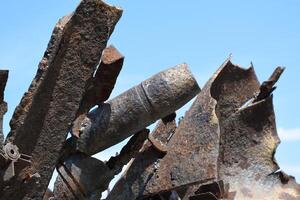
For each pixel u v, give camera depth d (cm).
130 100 257
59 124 222
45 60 213
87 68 224
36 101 215
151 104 258
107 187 261
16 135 213
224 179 293
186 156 258
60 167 254
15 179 211
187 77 261
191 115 267
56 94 221
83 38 222
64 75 221
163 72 262
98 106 258
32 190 219
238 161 298
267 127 301
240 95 298
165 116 267
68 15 221
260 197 291
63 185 253
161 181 260
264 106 298
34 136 220
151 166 266
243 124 299
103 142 256
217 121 258
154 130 282
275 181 298
